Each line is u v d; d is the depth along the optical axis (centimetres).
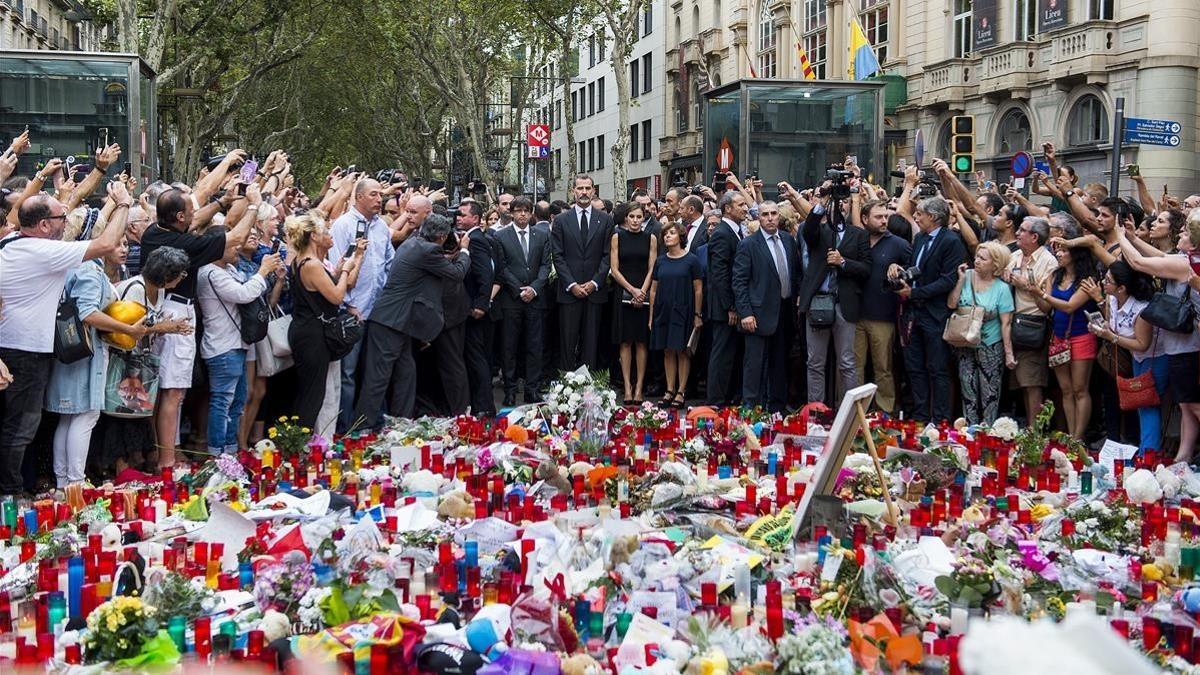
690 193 1598
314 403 982
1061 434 920
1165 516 654
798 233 1290
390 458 869
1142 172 2859
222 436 946
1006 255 1109
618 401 1430
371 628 460
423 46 3903
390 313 1099
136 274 995
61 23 6831
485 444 919
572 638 469
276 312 1012
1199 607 513
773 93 2070
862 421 641
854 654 450
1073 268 1048
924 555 570
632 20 3388
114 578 551
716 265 1298
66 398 830
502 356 1425
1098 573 590
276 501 715
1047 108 3175
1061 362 1052
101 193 1711
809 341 1255
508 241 1404
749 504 708
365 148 6669
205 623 449
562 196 7831
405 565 566
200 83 3381
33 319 799
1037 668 138
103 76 1742
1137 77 2895
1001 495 752
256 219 1039
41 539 646
